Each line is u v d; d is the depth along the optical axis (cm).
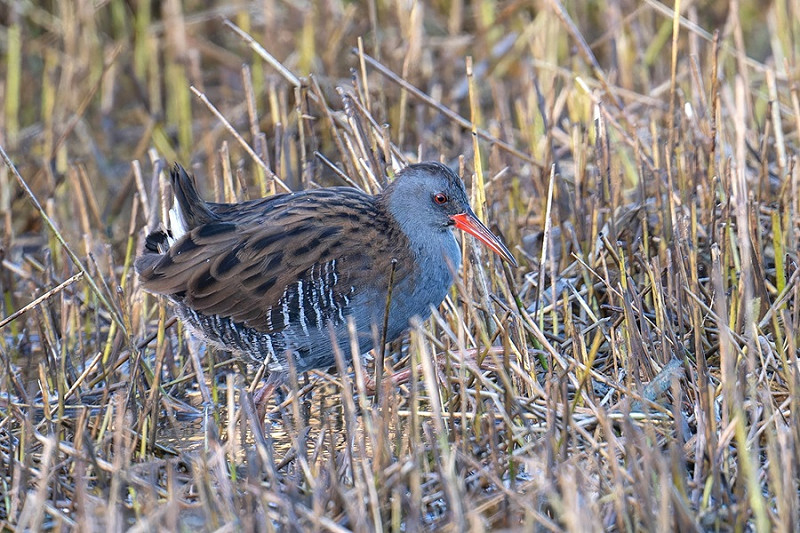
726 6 1800
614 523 738
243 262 967
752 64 1395
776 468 712
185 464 909
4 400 1016
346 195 1016
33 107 1797
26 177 1564
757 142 1299
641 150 1239
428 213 988
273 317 968
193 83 1692
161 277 986
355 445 876
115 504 734
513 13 1806
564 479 683
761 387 872
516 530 707
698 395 874
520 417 862
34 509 750
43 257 1309
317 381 1080
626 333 938
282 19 1808
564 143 1423
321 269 961
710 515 750
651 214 1216
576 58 1605
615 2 1625
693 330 962
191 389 1090
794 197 1130
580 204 1166
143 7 1778
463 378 862
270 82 1372
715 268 880
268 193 1212
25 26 1777
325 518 730
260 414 983
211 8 1905
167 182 1098
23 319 1210
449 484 715
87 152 1650
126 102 1848
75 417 973
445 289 1018
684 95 1420
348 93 1157
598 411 780
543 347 991
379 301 978
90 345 1178
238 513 754
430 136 1512
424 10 1828
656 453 736
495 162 1280
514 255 1190
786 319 870
